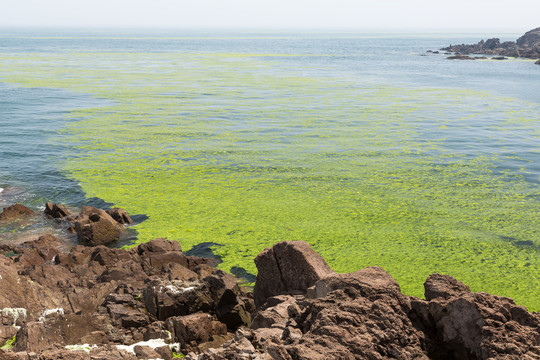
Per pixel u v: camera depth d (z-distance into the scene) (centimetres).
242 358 1135
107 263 2389
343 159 4522
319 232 2953
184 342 1625
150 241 2594
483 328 1145
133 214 3195
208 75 11675
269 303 1752
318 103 7706
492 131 5844
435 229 3022
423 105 7681
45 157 4391
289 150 4803
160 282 1917
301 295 1775
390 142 5203
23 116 6156
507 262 2612
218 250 2703
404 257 2650
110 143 4947
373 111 7075
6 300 1750
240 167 4228
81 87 9019
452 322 1212
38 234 2867
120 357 1341
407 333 1200
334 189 3719
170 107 7062
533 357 1040
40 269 2206
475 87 9969
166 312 1792
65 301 1898
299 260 1883
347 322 1182
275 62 16200
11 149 4597
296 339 1207
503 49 19512
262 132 5562
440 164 4419
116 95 8125
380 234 2938
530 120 6562
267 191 3650
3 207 3244
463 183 3903
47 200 3406
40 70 12150
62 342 1541
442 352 1209
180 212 3234
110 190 3619
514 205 3444
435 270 2508
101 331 1628
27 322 1620
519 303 2205
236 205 3366
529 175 4134
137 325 1731
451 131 5816
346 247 2761
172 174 4012
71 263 2414
